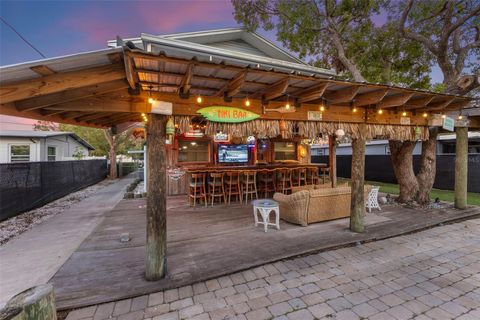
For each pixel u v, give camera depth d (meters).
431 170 6.09
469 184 8.20
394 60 7.53
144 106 2.58
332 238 3.76
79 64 2.05
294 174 7.70
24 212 5.81
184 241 3.73
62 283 2.56
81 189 9.91
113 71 2.22
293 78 2.62
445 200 6.64
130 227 4.51
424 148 6.15
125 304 2.26
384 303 2.24
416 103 4.03
